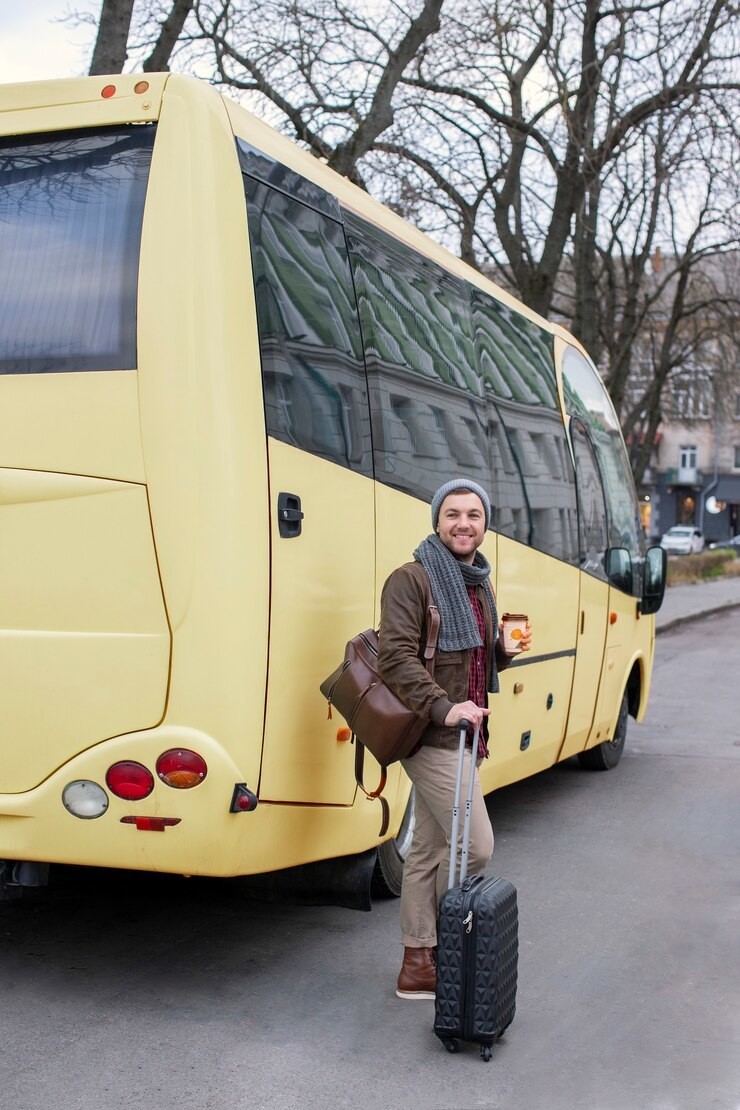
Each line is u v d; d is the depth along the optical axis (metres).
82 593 4.15
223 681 4.05
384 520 5.13
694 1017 4.49
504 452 6.74
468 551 4.35
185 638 4.07
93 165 4.30
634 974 4.94
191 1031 4.20
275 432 4.33
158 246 4.17
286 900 4.91
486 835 4.28
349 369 4.95
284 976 4.78
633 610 9.29
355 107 15.77
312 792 4.54
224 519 4.07
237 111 4.48
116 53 10.80
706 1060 4.10
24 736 4.21
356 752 4.41
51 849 4.21
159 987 4.62
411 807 5.88
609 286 25.05
